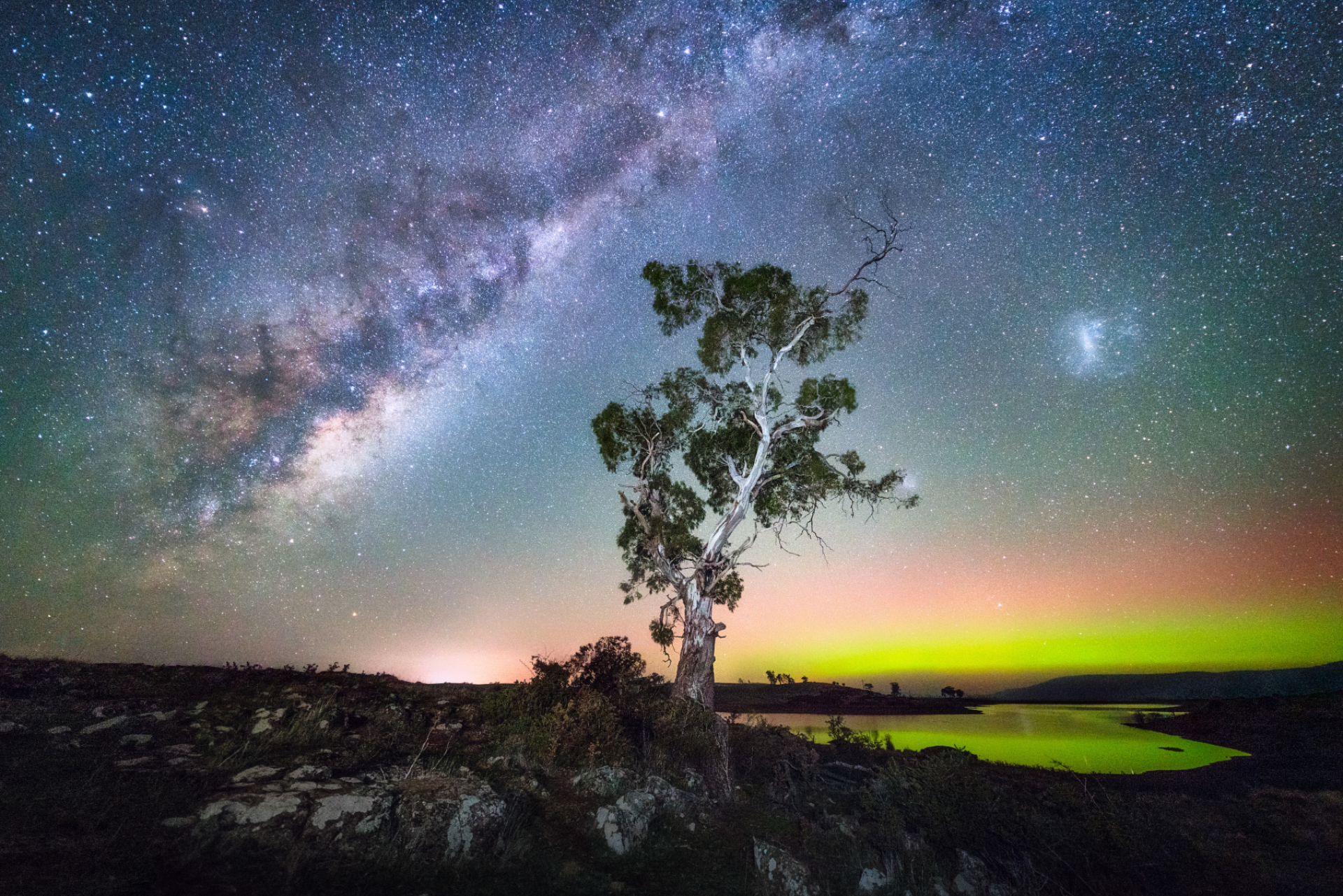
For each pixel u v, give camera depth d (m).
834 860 9.87
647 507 21.23
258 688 15.62
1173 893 9.78
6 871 5.68
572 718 13.27
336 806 7.87
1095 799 13.47
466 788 9.21
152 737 10.49
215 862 6.53
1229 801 15.59
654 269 21.98
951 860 10.38
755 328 21.81
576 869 8.02
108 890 5.60
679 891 8.06
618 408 21.97
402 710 14.52
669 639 19.42
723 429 22.09
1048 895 9.72
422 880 7.00
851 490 21.36
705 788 12.46
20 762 8.56
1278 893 9.85
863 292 21.50
